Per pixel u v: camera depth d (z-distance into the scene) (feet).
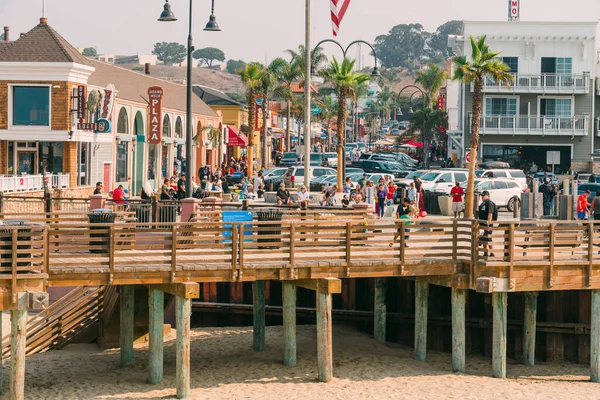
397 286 150.71
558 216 198.70
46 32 225.97
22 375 107.76
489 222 124.06
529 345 140.56
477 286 123.03
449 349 147.43
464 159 349.20
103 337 145.28
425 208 237.45
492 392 122.01
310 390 121.19
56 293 149.18
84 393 119.34
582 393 123.75
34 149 226.79
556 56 346.13
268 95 447.01
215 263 116.47
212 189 230.27
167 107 299.17
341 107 249.75
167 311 156.97
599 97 351.46
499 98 349.41
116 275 111.34
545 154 352.90
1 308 106.11
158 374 123.75
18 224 112.37
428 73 510.58
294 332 134.51
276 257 121.80
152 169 292.20
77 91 224.74
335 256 123.03
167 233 136.26
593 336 130.82
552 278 125.59
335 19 189.98
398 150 507.71
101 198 159.53
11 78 220.64
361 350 144.56
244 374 130.11
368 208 157.17
